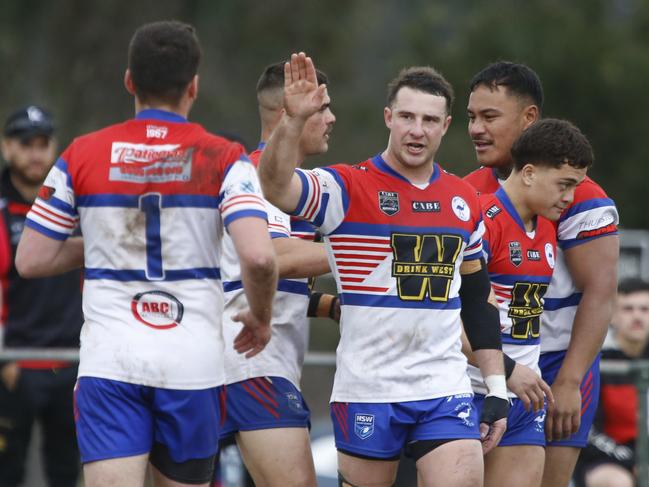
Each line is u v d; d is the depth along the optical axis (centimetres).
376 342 1730
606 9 9681
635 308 2783
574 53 8888
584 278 1969
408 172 1766
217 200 1572
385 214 1734
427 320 1731
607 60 8881
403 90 1755
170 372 1555
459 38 9288
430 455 1719
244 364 1962
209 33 8038
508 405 1809
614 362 2581
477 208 1805
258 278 1530
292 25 8250
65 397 2647
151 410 1578
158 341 1559
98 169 1574
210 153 1573
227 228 1548
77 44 7344
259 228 1533
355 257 1734
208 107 7675
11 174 2678
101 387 1555
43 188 1603
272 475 1952
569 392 1941
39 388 2616
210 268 1586
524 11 9188
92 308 1579
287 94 1653
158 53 1589
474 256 1803
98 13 7369
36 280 2659
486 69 2031
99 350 1561
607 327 1962
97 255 1580
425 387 1725
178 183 1565
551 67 8856
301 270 1867
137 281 1566
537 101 2017
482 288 1811
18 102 7281
